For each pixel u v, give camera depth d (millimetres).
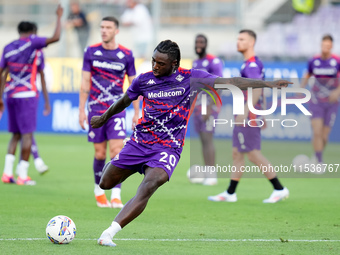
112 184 19812
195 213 27094
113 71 27734
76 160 49094
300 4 70625
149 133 19328
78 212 26547
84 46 69438
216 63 36906
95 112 27875
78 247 18797
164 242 20266
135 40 70562
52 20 72250
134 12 70125
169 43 18875
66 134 68125
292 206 29516
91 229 22406
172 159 19047
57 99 67562
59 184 36312
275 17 71062
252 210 28156
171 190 35344
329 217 26344
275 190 30812
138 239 20703
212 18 72562
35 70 35250
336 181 40438
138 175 42875
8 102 35281
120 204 28078
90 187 35312
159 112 19141
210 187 37000
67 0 69938
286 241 20703
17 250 18203
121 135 27594
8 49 34656
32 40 34781
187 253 18469
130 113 63500
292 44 69562
